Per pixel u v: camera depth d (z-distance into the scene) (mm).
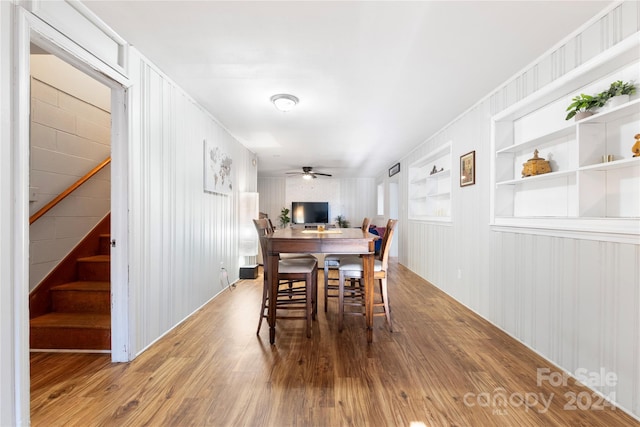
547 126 2457
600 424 1529
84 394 1753
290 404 1664
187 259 3090
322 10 1802
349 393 1771
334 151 5820
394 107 3402
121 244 2145
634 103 1621
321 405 1657
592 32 1859
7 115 1356
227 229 4395
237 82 2791
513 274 2604
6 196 1355
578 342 1936
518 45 2148
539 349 2285
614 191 1909
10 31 1370
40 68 2629
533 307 2355
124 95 2162
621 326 1666
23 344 1411
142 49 2234
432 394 1770
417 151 5375
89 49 1814
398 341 2521
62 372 2000
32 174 2555
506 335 2654
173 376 1952
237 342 2492
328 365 2104
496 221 2846
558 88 2145
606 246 1754
